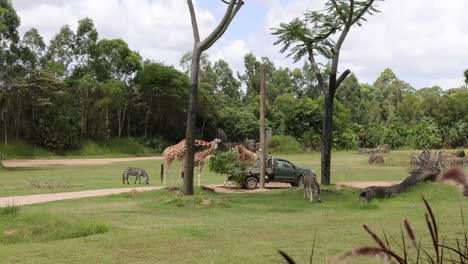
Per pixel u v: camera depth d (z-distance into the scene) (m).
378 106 100.00
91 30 62.16
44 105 52.47
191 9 18.22
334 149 68.25
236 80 91.44
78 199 17.39
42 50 57.16
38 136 54.19
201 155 23.28
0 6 45.25
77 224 11.32
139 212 14.34
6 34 45.50
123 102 61.41
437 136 67.25
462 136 68.75
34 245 9.77
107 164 43.53
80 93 58.56
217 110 70.75
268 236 10.70
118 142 62.22
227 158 21.98
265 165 21.73
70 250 9.31
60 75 55.81
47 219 11.52
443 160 27.95
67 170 35.47
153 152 63.66
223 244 9.87
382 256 1.83
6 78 43.38
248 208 15.38
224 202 15.78
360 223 12.41
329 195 18.17
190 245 9.76
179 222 12.64
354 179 26.92
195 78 17.98
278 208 15.30
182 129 69.31
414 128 68.75
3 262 8.38
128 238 10.41
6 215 11.56
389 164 39.59
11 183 24.44
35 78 48.66
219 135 70.62
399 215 13.78
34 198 17.78
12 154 50.72
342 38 19.75
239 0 17.70
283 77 93.62
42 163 44.59
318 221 12.80
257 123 73.50
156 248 9.48
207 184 24.42
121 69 64.56
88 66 62.19
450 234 10.55
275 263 8.24
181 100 65.31
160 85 63.75
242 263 8.29
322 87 20.53
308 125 68.88
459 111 76.56
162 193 17.81
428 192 16.81
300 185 20.88
